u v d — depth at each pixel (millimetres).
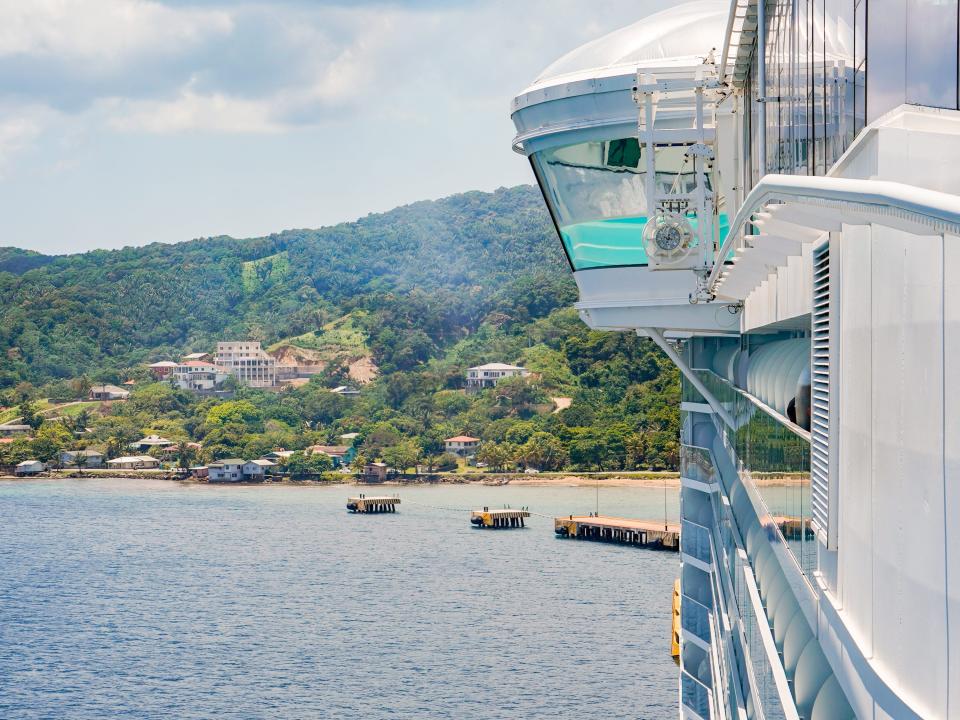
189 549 168625
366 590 131000
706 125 28812
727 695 22203
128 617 119750
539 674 91250
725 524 26219
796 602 14781
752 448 22266
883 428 10109
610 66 31484
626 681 88750
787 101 16750
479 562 150875
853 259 11422
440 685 88938
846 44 11953
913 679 9078
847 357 11742
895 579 9633
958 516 8078
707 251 29016
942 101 8828
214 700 87750
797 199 9742
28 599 130625
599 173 32531
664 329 33188
